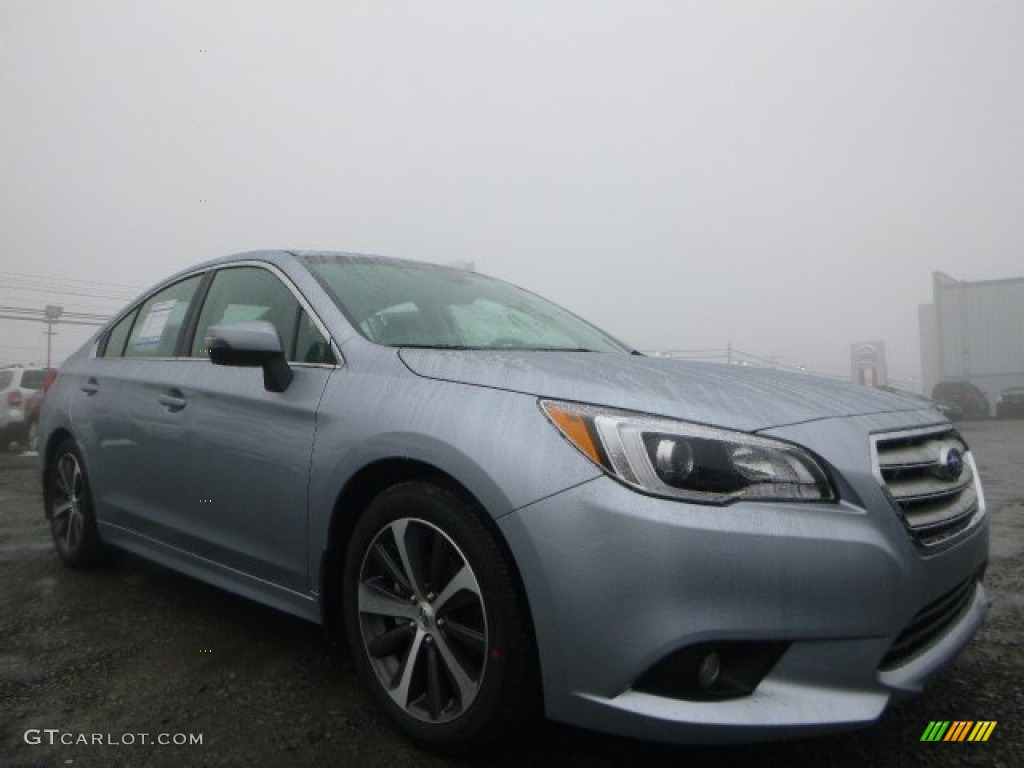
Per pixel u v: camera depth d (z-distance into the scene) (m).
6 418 13.27
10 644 2.75
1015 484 7.32
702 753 1.99
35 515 5.53
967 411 25.77
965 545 2.01
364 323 2.51
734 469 1.70
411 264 3.24
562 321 3.28
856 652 1.69
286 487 2.34
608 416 1.79
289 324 2.64
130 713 2.21
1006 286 29.16
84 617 3.04
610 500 1.69
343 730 2.11
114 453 3.22
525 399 1.91
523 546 1.75
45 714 2.20
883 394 2.33
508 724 1.84
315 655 2.64
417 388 2.11
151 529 3.02
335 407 2.24
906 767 1.92
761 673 1.69
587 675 1.69
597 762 1.94
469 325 2.79
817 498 1.72
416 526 2.04
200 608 3.15
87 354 3.86
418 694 2.04
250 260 3.02
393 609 2.09
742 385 2.08
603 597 1.66
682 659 1.65
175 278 3.47
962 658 2.64
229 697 2.31
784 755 1.98
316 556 2.26
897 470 1.86
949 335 30.09
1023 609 3.19
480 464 1.84
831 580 1.66
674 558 1.63
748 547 1.64
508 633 1.80
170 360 3.10
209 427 2.66
